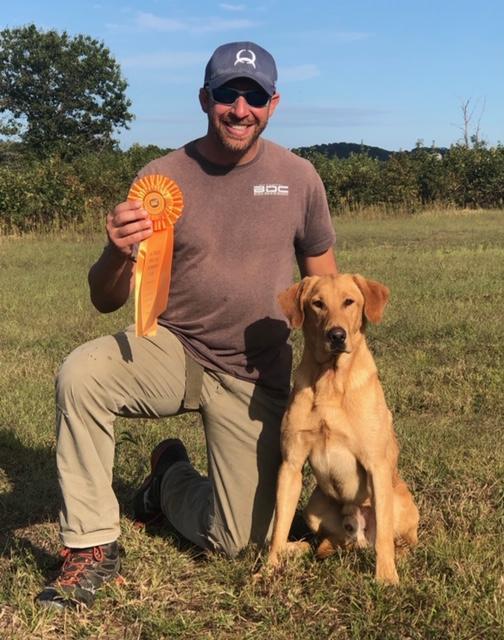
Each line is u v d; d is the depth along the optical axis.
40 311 5.28
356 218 14.12
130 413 2.05
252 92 1.97
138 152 13.90
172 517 2.24
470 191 15.59
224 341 2.08
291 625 1.77
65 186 12.12
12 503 2.48
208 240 2.04
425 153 15.80
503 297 5.31
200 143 2.09
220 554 2.12
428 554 2.04
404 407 3.22
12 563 2.08
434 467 2.60
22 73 31.62
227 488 2.10
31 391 3.44
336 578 1.93
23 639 1.75
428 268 6.71
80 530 1.90
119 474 2.66
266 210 2.07
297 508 2.43
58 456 1.92
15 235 11.48
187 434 2.96
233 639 1.75
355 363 2.06
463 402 3.26
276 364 2.14
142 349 2.03
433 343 4.16
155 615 1.81
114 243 1.86
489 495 2.42
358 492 2.10
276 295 2.10
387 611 1.79
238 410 2.10
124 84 33.19
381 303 2.14
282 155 2.14
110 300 2.02
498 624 1.72
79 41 32.16
